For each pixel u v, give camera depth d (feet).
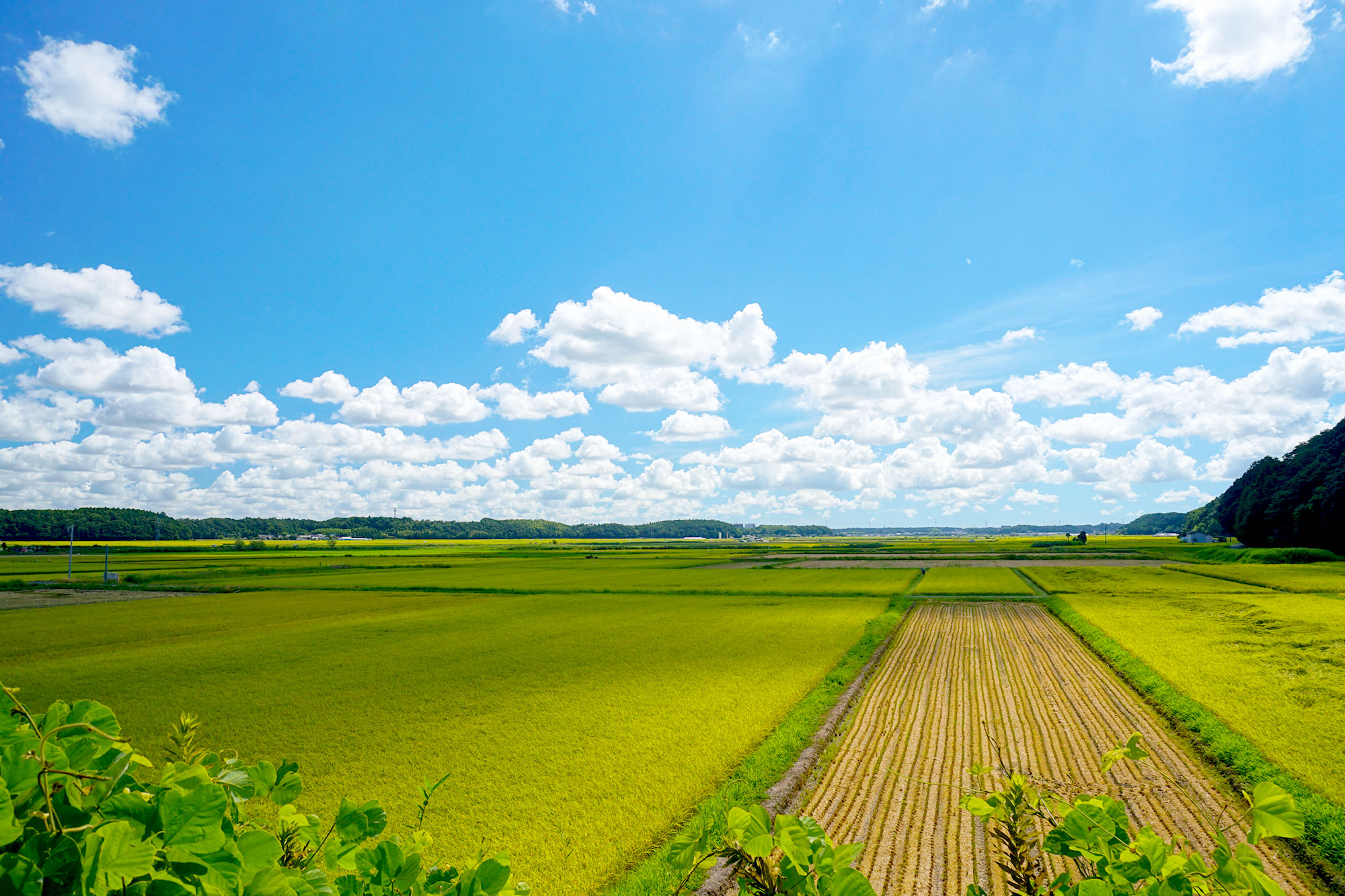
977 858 34.37
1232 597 135.33
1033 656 87.25
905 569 253.65
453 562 333.42
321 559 361.30
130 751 5.29
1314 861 33.09
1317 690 61.52
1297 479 286.87
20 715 5.08
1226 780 43.78
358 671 84.79
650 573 253.85
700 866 6.52
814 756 49.52
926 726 57.16
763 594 173.27
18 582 226.99
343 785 45.11
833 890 5.74
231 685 77.71
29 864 4.00
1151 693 64.80
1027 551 385.91
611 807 40.91
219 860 4.71
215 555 401.49
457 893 6.81
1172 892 6.18
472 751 51.55
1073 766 47.16
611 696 68.13
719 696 66.95
